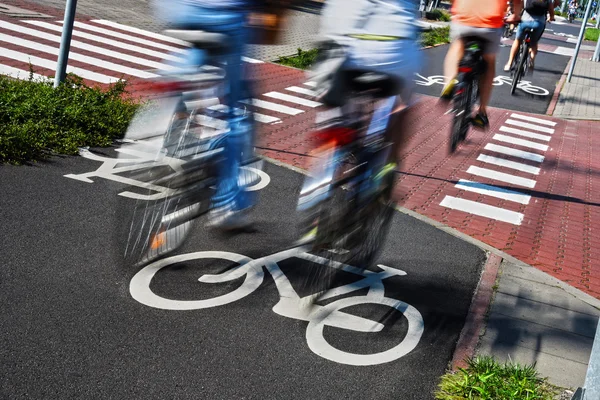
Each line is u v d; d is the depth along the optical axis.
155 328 3.92
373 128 4.15
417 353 4.08
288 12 4.36
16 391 3.19
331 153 4.00
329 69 4.02
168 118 4.01
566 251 6.46
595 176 9.71
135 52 13.05
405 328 4.35
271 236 5.41
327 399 3.53
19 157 6.25
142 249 4.12
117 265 4.55
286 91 12.32
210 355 3.75
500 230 6.77
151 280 4.43
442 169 8.77
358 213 4.12
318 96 4.06
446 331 4.40
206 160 4.14
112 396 3.28
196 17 3.96
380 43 3.98
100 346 3.67
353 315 4.40
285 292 4.52
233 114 4.31
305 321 4.23
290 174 7.33
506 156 10.08
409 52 4.19
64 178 6.01
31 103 7.22
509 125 12.44
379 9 3.98
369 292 4.75
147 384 3.41
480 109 8.30
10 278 4.20
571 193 8.61
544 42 31.42
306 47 17.72
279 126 9.73
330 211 4.01
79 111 7.36
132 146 4.04
